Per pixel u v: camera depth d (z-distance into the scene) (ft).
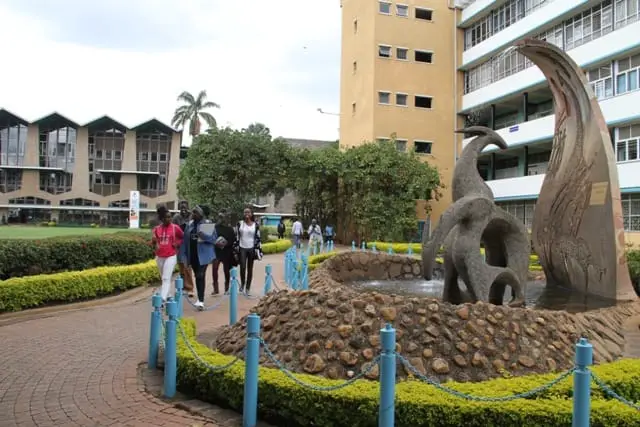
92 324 27.71
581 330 19.83
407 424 12.77
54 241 36.06
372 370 15.21
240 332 19.70
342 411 13.25
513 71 95.91
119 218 170.71
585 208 31.96
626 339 22.00
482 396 12.93
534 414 12.17
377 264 41.83
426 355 15.79
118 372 19.15
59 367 19.79
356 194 101.81
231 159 100.53
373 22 108.37
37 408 15.53
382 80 108.37
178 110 170.50
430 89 110.93
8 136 166.81
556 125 34.83
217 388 15.62
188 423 14.35
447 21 112.47
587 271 31.94
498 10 102.17
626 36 72.54
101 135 169.37
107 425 14.25
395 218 98.27
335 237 115.24
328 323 16.99
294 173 105.29
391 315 16.80
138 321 28.55
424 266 24.39
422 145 111.04
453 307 17.52
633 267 39.40
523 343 17.13
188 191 102.83
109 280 35.96
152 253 45.75
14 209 170.60
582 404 10.50
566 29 85.46
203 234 31.30
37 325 27.37
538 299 30.25
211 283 44.11
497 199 97.35
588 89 31.83
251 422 13.93
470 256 25.17
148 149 171.42
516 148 96.89
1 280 31.27
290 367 16.08
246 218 36.73
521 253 27.25
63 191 169.99
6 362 20.42
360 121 113.09
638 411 12.07
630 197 72.95
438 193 103.76
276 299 19.85
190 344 17.94
